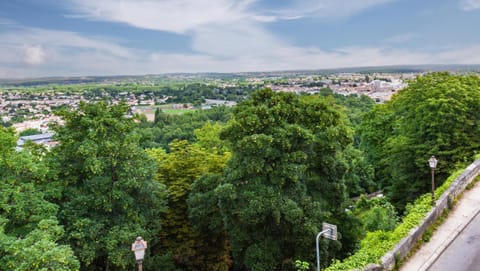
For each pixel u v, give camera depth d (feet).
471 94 73.41
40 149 55.88
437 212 42.88
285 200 52.29
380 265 32.63
